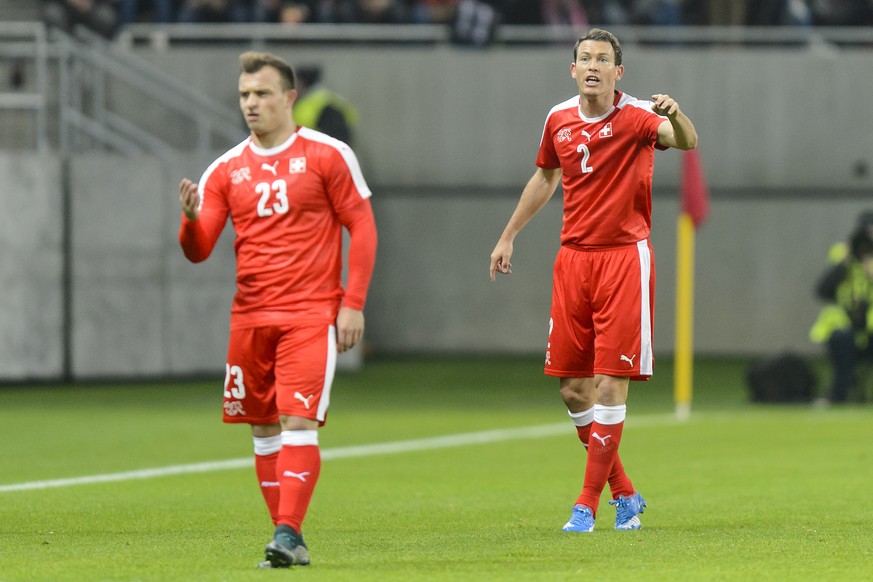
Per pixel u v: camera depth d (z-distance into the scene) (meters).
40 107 64.62
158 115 73.56
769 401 57.75
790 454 39.31
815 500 28.92
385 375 68.62
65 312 64.56
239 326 20.45
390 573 18.83
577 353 24.58
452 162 77.56
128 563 19.83
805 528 24.27
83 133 69.06
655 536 23.08
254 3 77.69
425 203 77.94
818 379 61.16
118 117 73.44
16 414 51.31
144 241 65.12
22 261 63.91
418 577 18.48
